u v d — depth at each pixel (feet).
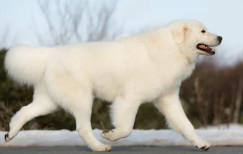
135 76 23.06
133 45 23.50
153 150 23.57
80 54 23.50
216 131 31.68
